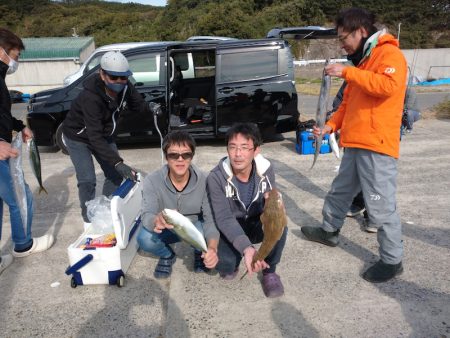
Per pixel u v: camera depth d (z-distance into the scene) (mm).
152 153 6910
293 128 7148
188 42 7238
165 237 2828
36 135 6832
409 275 2959
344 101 3281
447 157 6195
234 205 2746
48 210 4500
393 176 2725
